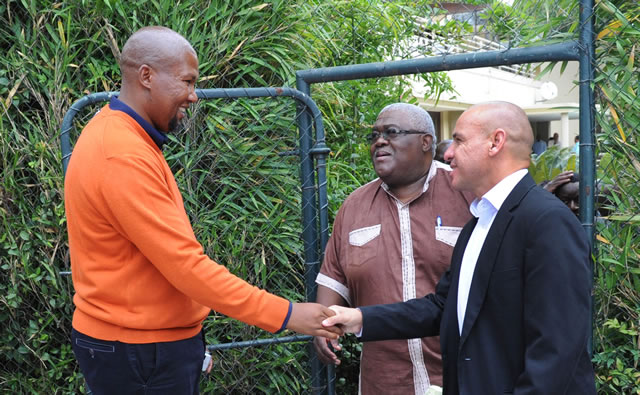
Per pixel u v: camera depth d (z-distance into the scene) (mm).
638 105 2178
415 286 2445
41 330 2748
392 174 2482
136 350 1856
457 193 2504
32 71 2707
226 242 2854
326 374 2803
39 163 2697
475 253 1811
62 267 2816
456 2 3637
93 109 2748
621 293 2293
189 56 1915
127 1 2781
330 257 2656
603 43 2236
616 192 2283
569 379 1528
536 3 2424
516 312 1659
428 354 2432
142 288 1847
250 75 2955
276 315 1935
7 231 2670
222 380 2914
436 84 4684
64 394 2791
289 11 3021
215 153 2850
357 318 2055
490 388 1662
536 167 2990
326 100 3635
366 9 3777
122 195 1765
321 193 2738
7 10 2688
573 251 1585
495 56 2344
